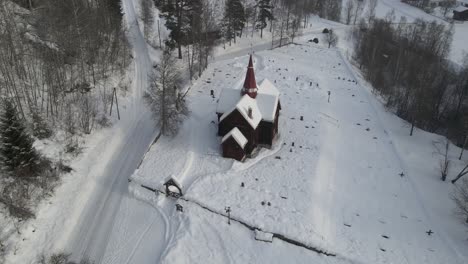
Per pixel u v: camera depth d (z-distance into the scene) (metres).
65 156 57.75
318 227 48.56
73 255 44.19
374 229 50.22
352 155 66.19
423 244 48.44
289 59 109.69
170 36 101.00
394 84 102.06
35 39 72.31
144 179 54.56
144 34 106.19
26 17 75.31
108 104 72.44
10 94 61.59
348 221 51.12
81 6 82.62
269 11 137.00
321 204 53.16
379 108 84.69
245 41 127.12
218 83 87.56
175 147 62.88
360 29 147.00
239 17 122.44
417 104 83.88
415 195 57.44
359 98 88.25
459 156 68.56
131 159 60.72
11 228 44.66
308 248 45.69
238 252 44.56
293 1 148.25
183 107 67.44
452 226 51.97
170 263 42.25
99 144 63.28
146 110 74.19
